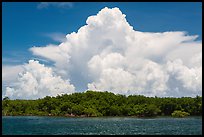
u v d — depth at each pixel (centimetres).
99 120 18762
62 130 11406
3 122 16825
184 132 10075
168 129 11456
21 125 14288
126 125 14000
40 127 12888
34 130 11388
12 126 13538
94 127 12925
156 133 9875
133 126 13238
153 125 13838
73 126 13538
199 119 18950
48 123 15862
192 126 12900
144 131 10706
